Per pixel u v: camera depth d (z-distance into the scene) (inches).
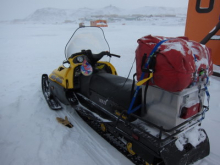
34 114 136.4
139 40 72.1
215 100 149.4
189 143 80.5
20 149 100.3
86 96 120.7
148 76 67.2
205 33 228.5
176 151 74.0
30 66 271.9
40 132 114.7
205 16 223.6
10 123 125.3
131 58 286.7
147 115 80.7
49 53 353.4
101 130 113.1
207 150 86.7
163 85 65.4
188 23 242.7
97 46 139.5
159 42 66.9
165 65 62.6
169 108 71.4
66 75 125.8
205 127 116.1
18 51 382.0
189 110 70.2
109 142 103.1
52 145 102.9
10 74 238.2
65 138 109.0
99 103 107.0
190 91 70.4
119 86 99.2
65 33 692.1
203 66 71.1
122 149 97.0
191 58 63.5
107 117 101.3
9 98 165.3
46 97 157.5
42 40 526.9
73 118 131.0
